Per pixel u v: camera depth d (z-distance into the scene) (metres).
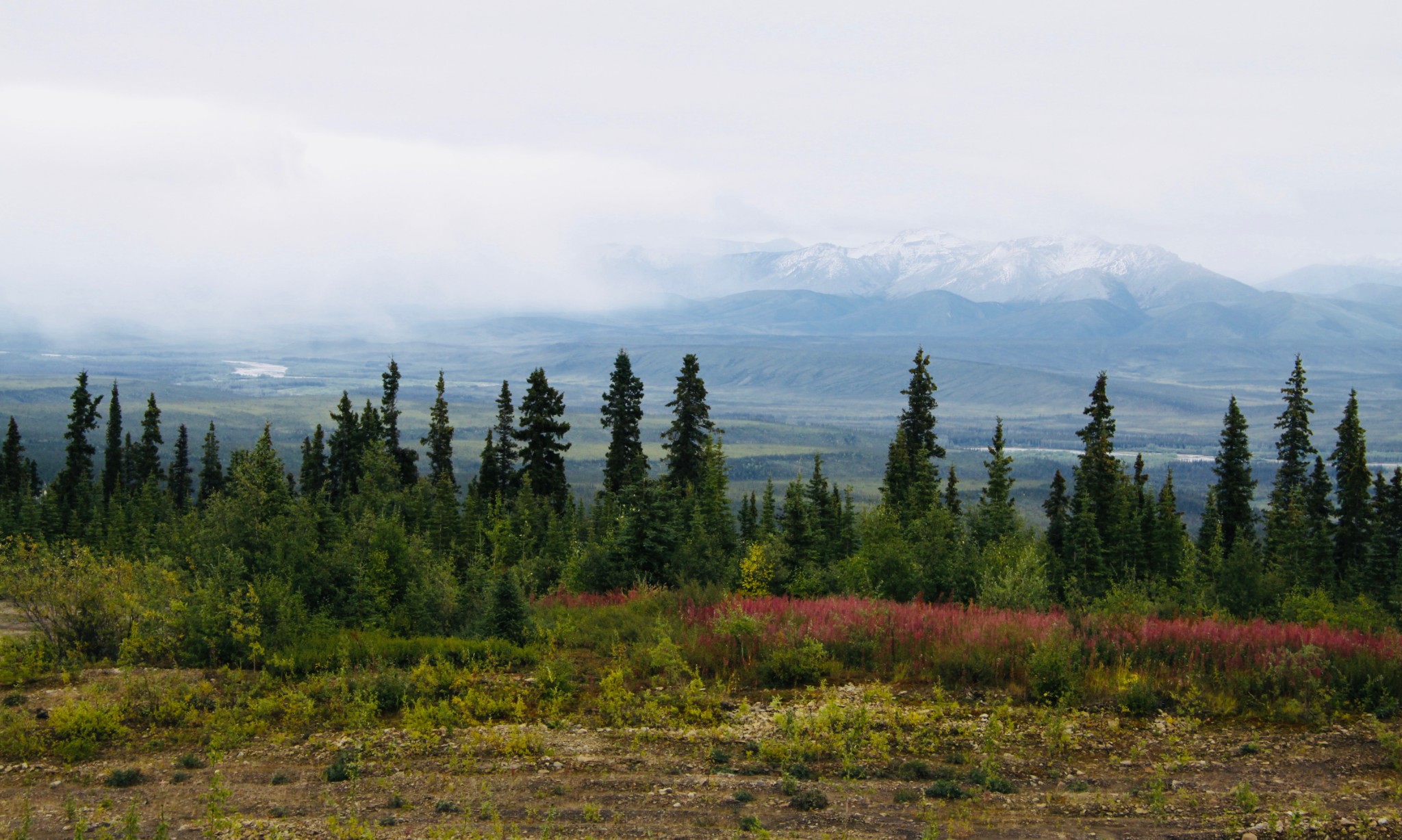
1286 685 16.59
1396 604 37.16
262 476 35.41
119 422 97.19
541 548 51.16
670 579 33.72
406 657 19.55
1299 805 11.89
